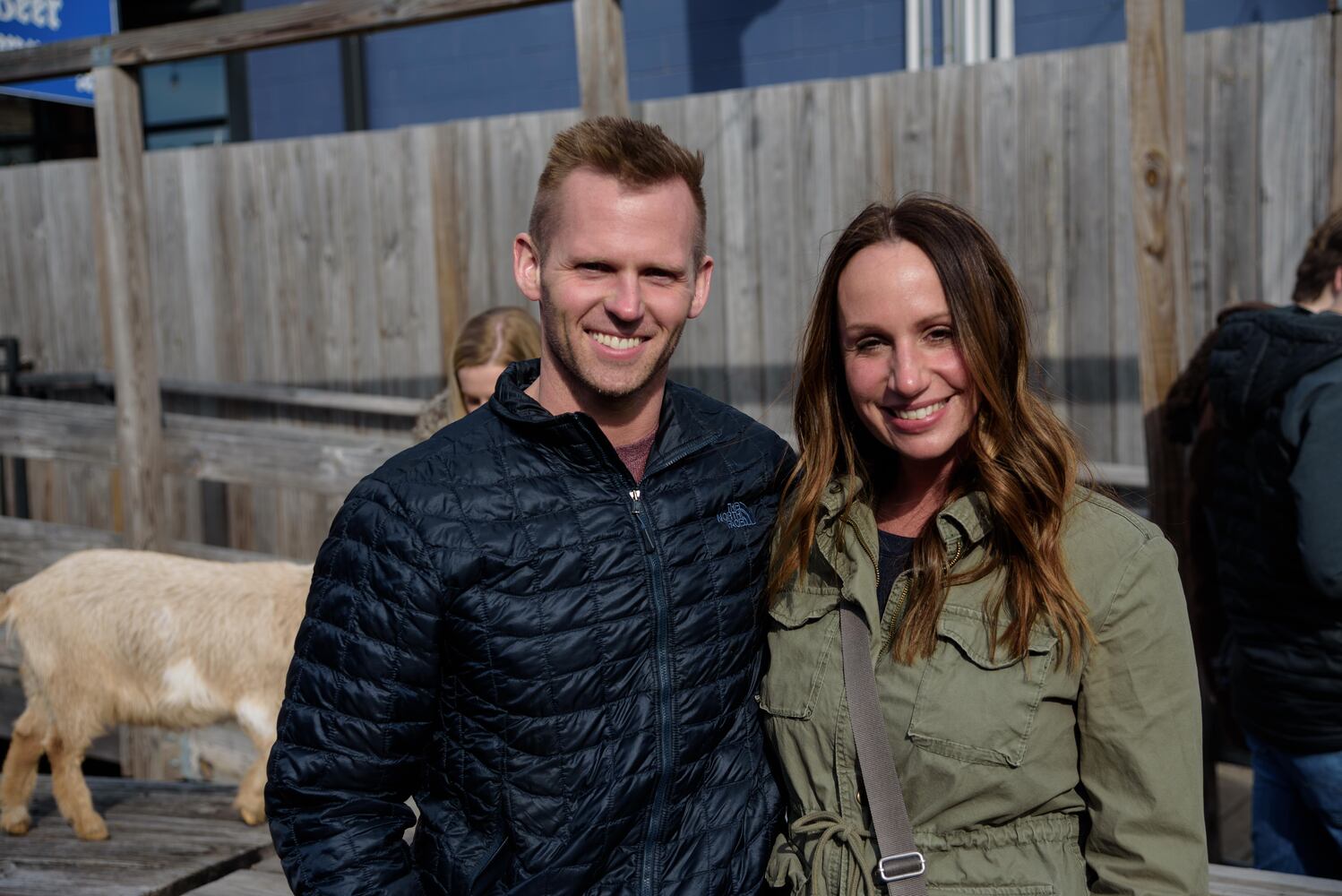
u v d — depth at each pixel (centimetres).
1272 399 262
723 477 177
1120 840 152
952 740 154
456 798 163
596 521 162
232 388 591
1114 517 157
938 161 445
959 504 164
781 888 170
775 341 477
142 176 494
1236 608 285
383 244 554
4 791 349
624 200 157
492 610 156
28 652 343
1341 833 273
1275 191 394
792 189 468
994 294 161
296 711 158
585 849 157
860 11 571
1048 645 152
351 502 160
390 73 693
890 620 168
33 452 539
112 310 496
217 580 337
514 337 297
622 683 161
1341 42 374
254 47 446
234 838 342
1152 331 323
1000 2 540
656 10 620
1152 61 310
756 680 178
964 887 154
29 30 525
